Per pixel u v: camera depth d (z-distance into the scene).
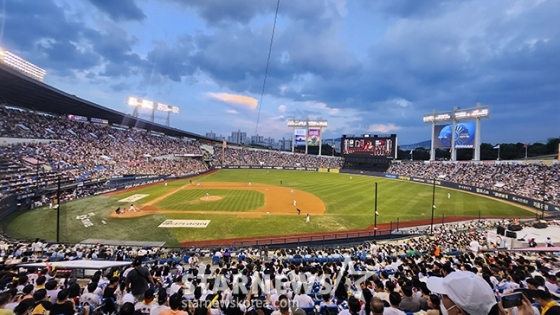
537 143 107.31
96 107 57.50
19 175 35.94
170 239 24.70
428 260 15.20
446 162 74.81
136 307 6.56
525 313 3.57
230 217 32.47
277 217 33.19
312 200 44.19
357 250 20.42
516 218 35.38
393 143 85.19
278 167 105.31
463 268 10.29
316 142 114.88
